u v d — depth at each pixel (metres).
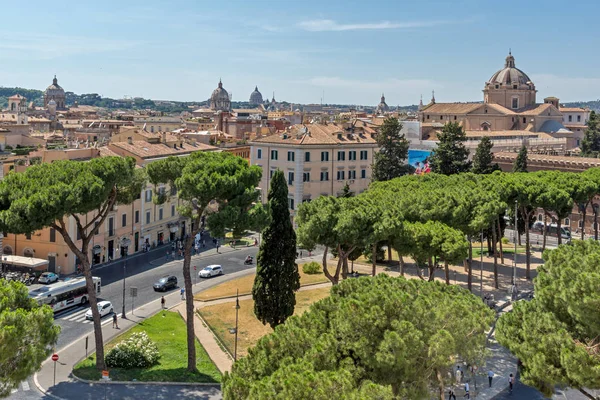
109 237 90.56
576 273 34.34
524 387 50.19
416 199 68.44
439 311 31.03
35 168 49.53
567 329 34.84
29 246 83.62
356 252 76.75
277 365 28.53
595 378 29.97
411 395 29.45
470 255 70.38
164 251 99.50
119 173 49.16
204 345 56.50
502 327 36.22
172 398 44.81
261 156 118.62
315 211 59.41
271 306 57.44
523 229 105.69
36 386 46.53
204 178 47.59
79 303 69.38
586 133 172.25
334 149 116.50
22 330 32.94
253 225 49.75
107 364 50.72
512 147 160.25
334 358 28.11
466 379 51.16
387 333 28.61
